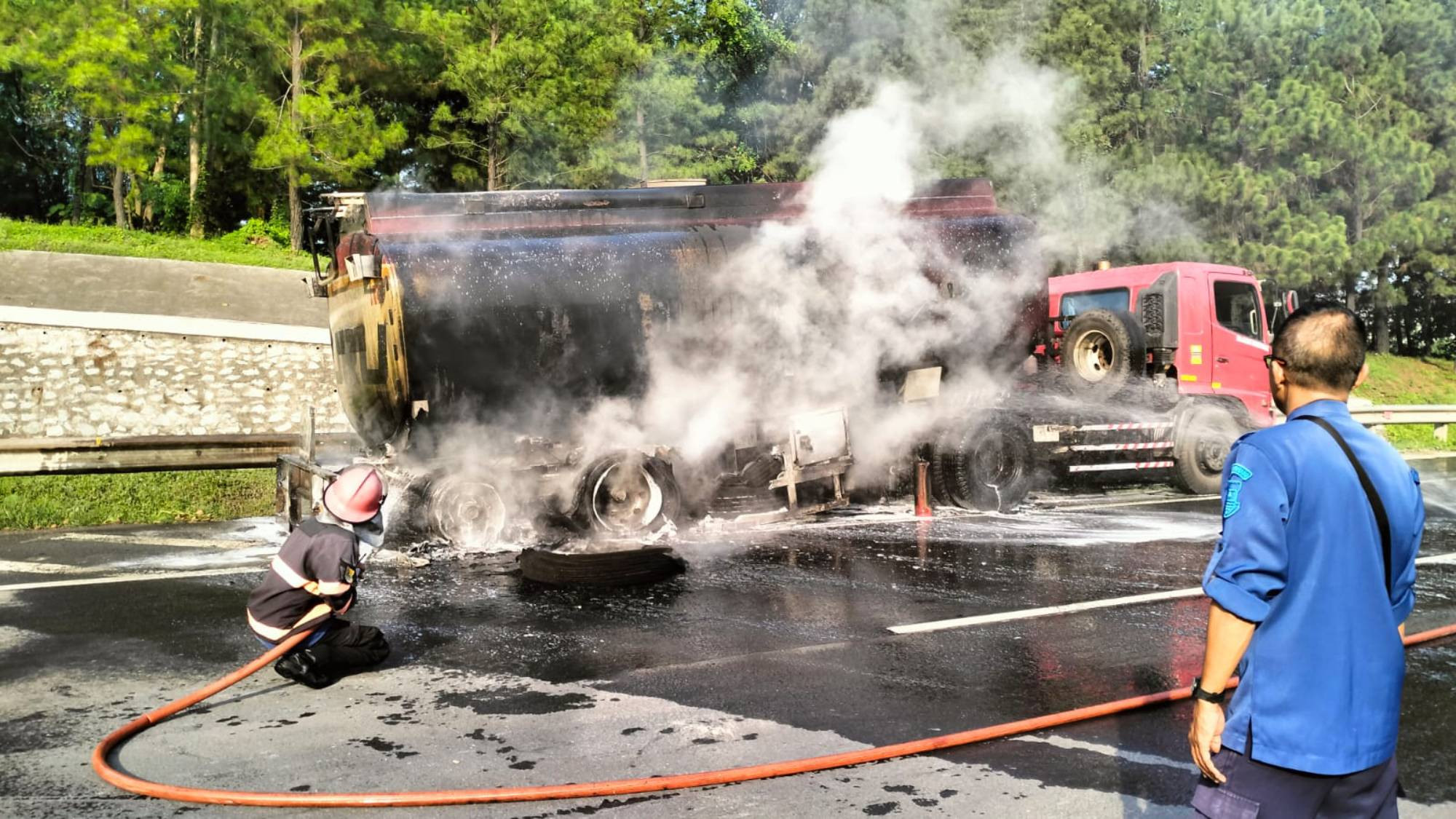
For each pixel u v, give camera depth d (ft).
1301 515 7.43
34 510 34.32
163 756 13.71
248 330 48.32
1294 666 7.38
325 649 16.78
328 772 13.15
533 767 13.26
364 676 17.16
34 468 37.06
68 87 84.84
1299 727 7.33
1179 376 38.88
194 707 15.72
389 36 90.58
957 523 32.12
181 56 90.33
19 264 71.00
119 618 21.25
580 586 23.53
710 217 30.55
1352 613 7.38
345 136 85.30
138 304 65.87
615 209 29.50
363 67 89.92
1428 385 95.55
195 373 47.37
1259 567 7.27
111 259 75.56
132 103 84.58
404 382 26.30
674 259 28.73
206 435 39.99
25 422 44.42
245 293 72.54
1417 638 18.89
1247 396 40.47
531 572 24.34
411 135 104.94
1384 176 79.82
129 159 84.02
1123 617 20.74
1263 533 7.30
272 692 16.47
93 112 84.64
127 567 26.61
